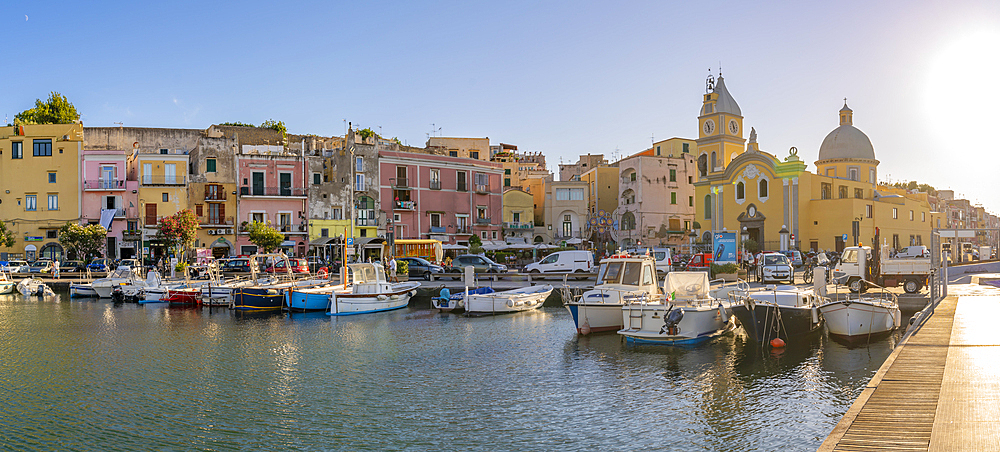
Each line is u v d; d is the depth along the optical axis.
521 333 26.50
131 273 44.25
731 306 23.11
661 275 41.84
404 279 43.59
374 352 22.83
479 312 32.66
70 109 81.75
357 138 74.38
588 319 25.44
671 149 88.19
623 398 16.34
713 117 85.69
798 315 23.19
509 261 59.84
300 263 49.09
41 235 63.75
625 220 82.88
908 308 27.92
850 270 33.41
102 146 76.12
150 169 63.81
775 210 72.31
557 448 12.99
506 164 96.81
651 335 22.95
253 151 72.50
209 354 22.78
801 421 14.18
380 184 67.62
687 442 13.09
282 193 66.19
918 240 87.50
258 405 16.39
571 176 104.25
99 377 19.42
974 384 12.47
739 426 13.96
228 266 54.50
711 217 78.69
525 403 16.11
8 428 14.87
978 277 40.75
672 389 17.09
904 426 10.16
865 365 19.53
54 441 14.05
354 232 66.56
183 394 17.48
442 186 71.25
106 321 31.72
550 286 37.44
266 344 24.67
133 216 63.81
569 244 74.94
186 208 63.75
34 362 21.56
